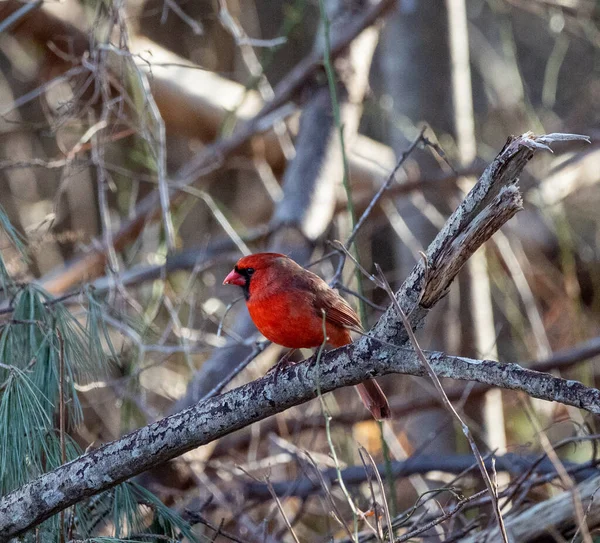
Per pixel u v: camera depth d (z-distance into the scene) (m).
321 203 11.70
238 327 10.34
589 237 16.44
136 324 8.27
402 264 13.46
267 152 14.65
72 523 5.79
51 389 6.30
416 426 11.73
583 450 11.09
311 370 5.20
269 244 11.31
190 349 8.84
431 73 12.80
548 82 15.34
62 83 11.70
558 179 13.34
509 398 12.55
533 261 14.95
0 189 15.35
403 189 12.65
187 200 12.27
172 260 12.36
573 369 12.55
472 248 4.85
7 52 15.00
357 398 12.01
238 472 9.80
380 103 13.44
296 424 10.73
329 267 12.07
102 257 11.91
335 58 12.64
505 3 14.90
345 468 9.60
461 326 11.91
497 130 16.52
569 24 15.74
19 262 8.52
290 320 6.60
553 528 6.86
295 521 8.99
